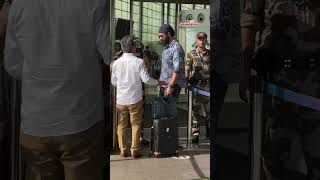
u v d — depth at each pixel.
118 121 6.18
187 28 7.26
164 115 6.27
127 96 6.00
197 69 6.52
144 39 13.02
